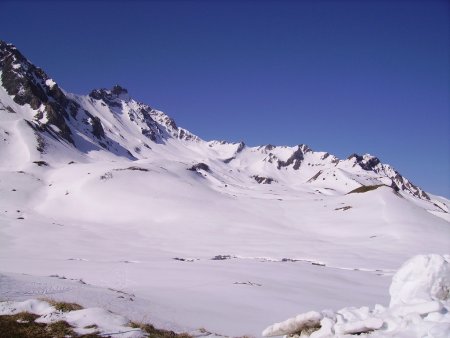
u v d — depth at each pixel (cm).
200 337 2002
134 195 14675
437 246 9288
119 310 2408
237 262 6494
